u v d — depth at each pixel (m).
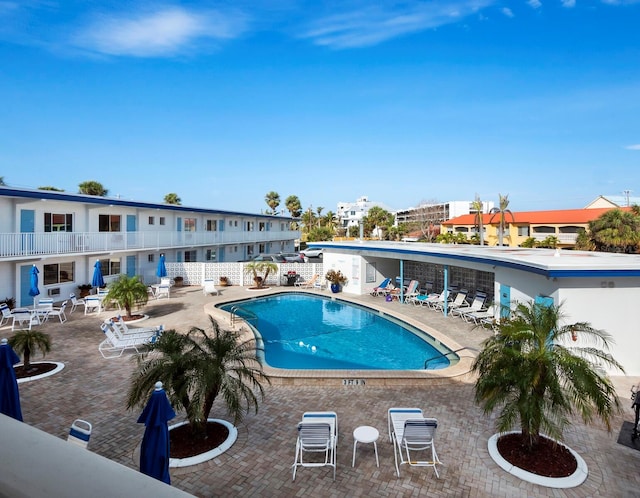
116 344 14.49
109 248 26.52
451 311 21.45
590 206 70.69
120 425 9.50
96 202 25.89
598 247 44.41
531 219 62.00
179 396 8.05
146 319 20.28
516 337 8.19
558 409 7.71
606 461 8.27
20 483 1.18
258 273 32.22
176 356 8.51
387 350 17.03
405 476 7.75
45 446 1.43
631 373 13.12
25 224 22.55
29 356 13.31
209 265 32.25
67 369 13.06
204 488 7.34
